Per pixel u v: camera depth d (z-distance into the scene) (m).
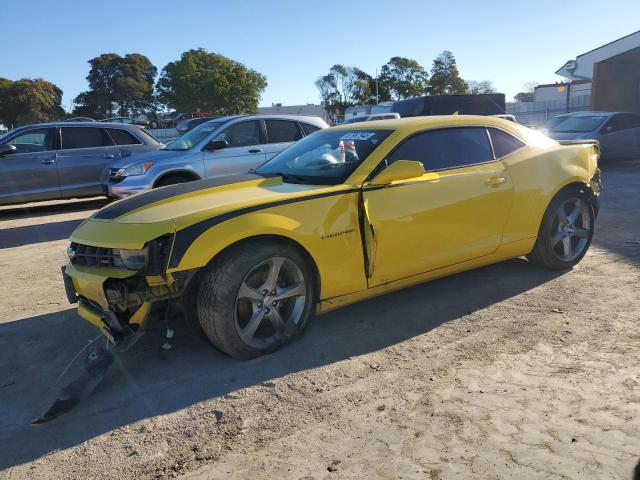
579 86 36.09
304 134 9.64
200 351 3.80
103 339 4.13
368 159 4.04
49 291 5.53
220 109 58.94
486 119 4.81
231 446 2.72
